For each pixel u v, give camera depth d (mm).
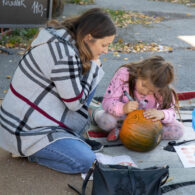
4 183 2600
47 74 2492
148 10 8312
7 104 2662
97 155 2885
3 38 5707
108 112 3223
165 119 3070
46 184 2613
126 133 2953
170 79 2812
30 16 5363
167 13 8148
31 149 2631
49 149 2600
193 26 7363
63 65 2438
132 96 3162
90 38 2506
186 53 5773
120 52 5668
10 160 2873
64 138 2604
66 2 8344
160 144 3211
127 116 3035
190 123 3584
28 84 2561
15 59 5074
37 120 2584
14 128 2598
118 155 3010
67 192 2545
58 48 2434
